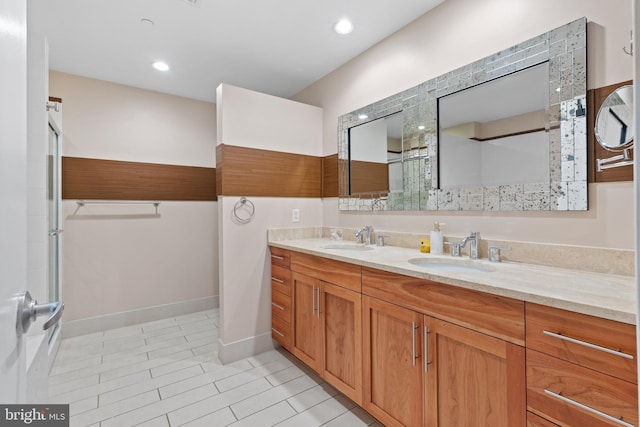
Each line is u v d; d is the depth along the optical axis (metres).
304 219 2.68
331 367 1.83
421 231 1.98
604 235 1.25
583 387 0.86
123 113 2.93
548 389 0.93
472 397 1.14
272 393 1.86
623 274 1.19
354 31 2.11
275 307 2.42
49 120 2.12
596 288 1.01
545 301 0.93
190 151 3.30
